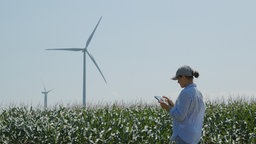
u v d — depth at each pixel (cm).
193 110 707
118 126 1370
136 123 1418
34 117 1627
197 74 721
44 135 1375
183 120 712
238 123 1407
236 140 1301
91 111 1752
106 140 1281
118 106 1952
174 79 725
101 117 1483
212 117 1475
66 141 1334
